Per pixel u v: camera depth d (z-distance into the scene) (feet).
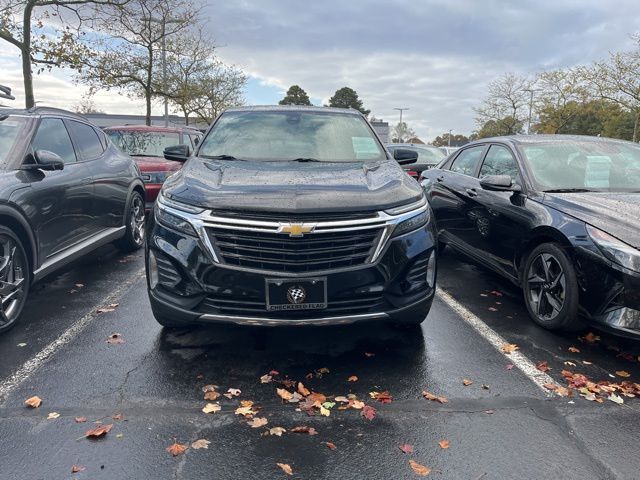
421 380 10.39
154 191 24.77
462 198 17.88
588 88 96.43
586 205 12.57
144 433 8.43
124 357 11.16
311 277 9.86
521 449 8.20
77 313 13.84
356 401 9.49
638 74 83.61
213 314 10.28
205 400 9.49
